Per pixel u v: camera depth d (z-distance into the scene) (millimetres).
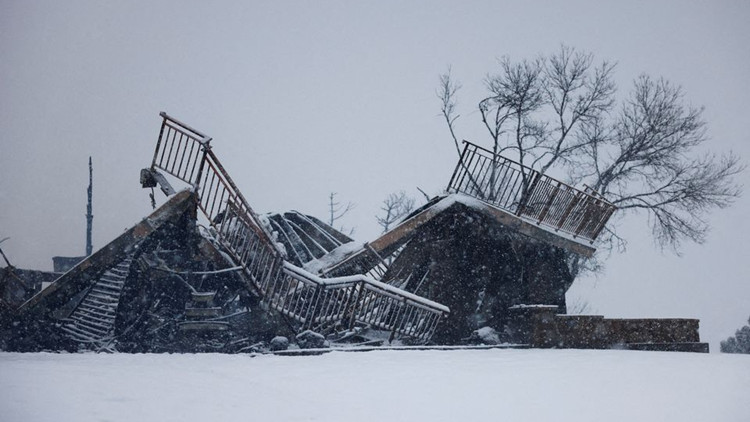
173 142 18453
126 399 8055
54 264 30766
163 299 19312
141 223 17969
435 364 13656
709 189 36125
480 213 21531
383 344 20109
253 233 19078
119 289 19875
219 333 19438
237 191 18547
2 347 18109
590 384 10516
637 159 36594
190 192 18156
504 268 22125
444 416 7762
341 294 19906
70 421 6629
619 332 20766
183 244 19234
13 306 18188
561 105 38469
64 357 14250
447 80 41844
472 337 21312
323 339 18531
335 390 9703
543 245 22625
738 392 9648
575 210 22766
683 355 16516
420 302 19750
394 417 7648
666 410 8195
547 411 8117
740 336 40344
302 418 7430
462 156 22094
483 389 9922
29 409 7156
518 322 21250
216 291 19484
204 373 11289
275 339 18562
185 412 7453
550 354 16859
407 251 22016
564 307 22719
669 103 37281
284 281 19234
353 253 21219
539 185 22125
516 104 37469
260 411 7766
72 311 19203
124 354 15789
